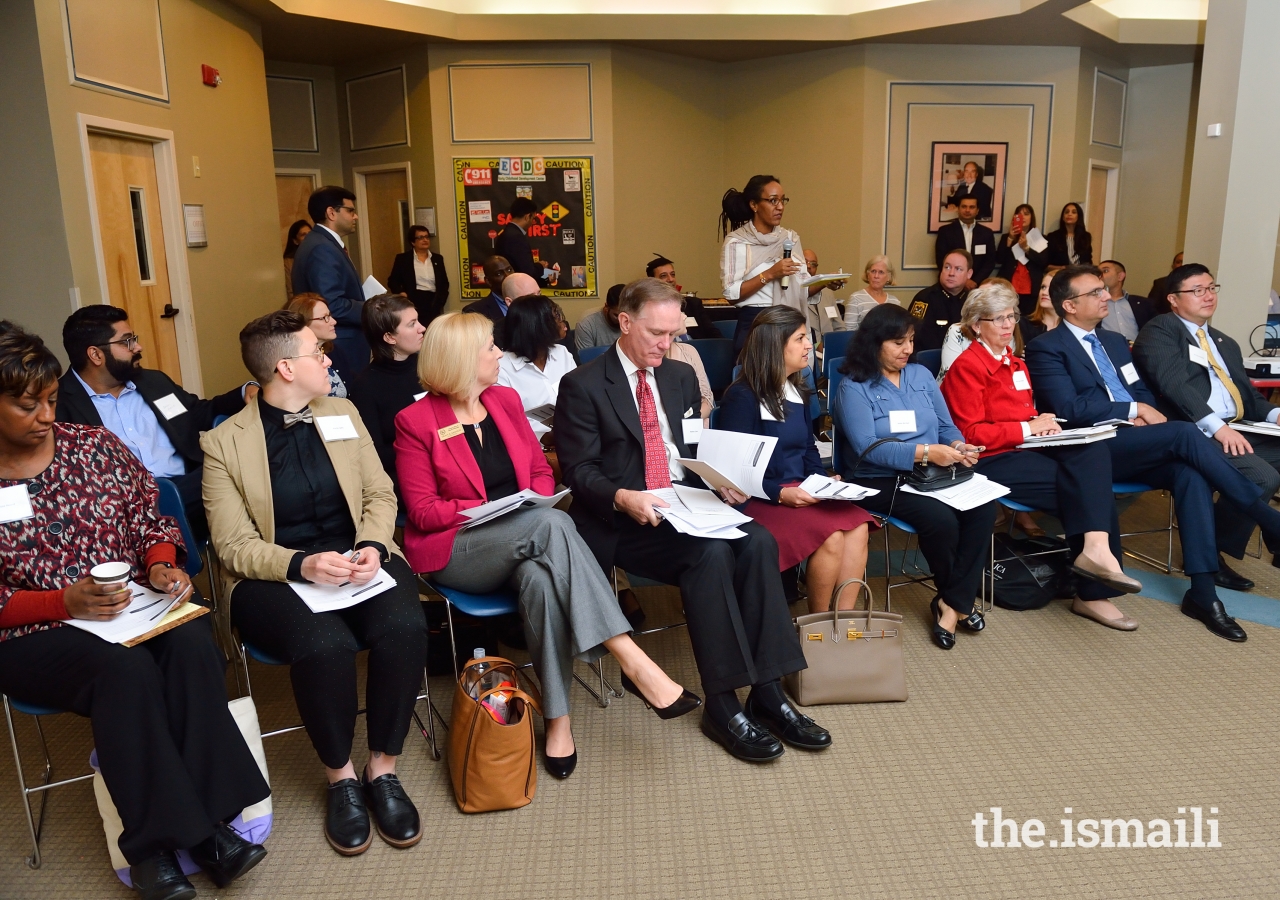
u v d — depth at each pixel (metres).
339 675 2.03
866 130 8.16
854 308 6.49
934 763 2.34
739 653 2.38
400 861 2.00
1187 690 2.71
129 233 5.05
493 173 8.03
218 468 2.26
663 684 2.30
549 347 3.55
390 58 8.16
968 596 3.02
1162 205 9.43
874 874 1.93
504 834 2.10
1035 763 2.34
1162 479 3.34
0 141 4.27
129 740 1.79
